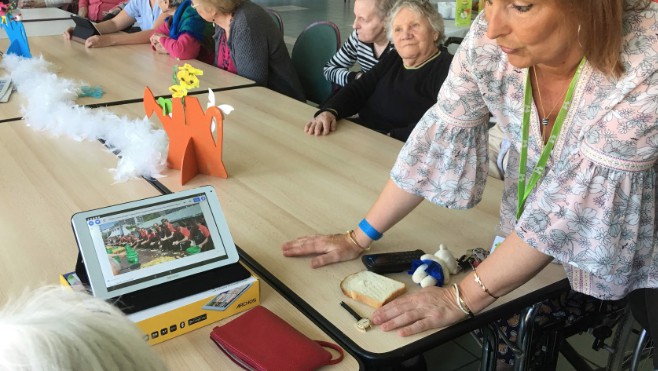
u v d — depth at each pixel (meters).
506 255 0.98
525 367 1.21
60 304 0.47
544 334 1.47
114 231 0.97
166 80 2.47
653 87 0.81
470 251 1.22
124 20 3.65
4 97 2.14
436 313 1.01
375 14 2.51
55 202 1.39
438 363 1.91
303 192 1.49
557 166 0.94
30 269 1.12
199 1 2.61
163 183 1.51
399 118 2.28
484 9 0.90
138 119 1.86
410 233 1.32
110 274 0.95
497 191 1.53
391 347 0.96
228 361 0.92
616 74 0.84
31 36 3.30
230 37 2.67
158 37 2.95
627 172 0.87
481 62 1.03
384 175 1.61
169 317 0.94
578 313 1.47
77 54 2.90
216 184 1.53
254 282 1.02
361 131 1.95
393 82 2.29
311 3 8.11
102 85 2.36
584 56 0.87
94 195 1.43
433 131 1.16
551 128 1.01
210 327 0.99
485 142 1.17
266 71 2.70
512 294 1.11
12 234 1.24
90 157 1.66
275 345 0.91
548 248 0.93
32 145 1.73
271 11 3.17
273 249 1.24
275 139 1.85
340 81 2.76
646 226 0.93
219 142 1.50
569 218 0.91
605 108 0.86
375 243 1.28
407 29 2.13
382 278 1.12
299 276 1.15
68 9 5.09
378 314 1.02
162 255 0.99
